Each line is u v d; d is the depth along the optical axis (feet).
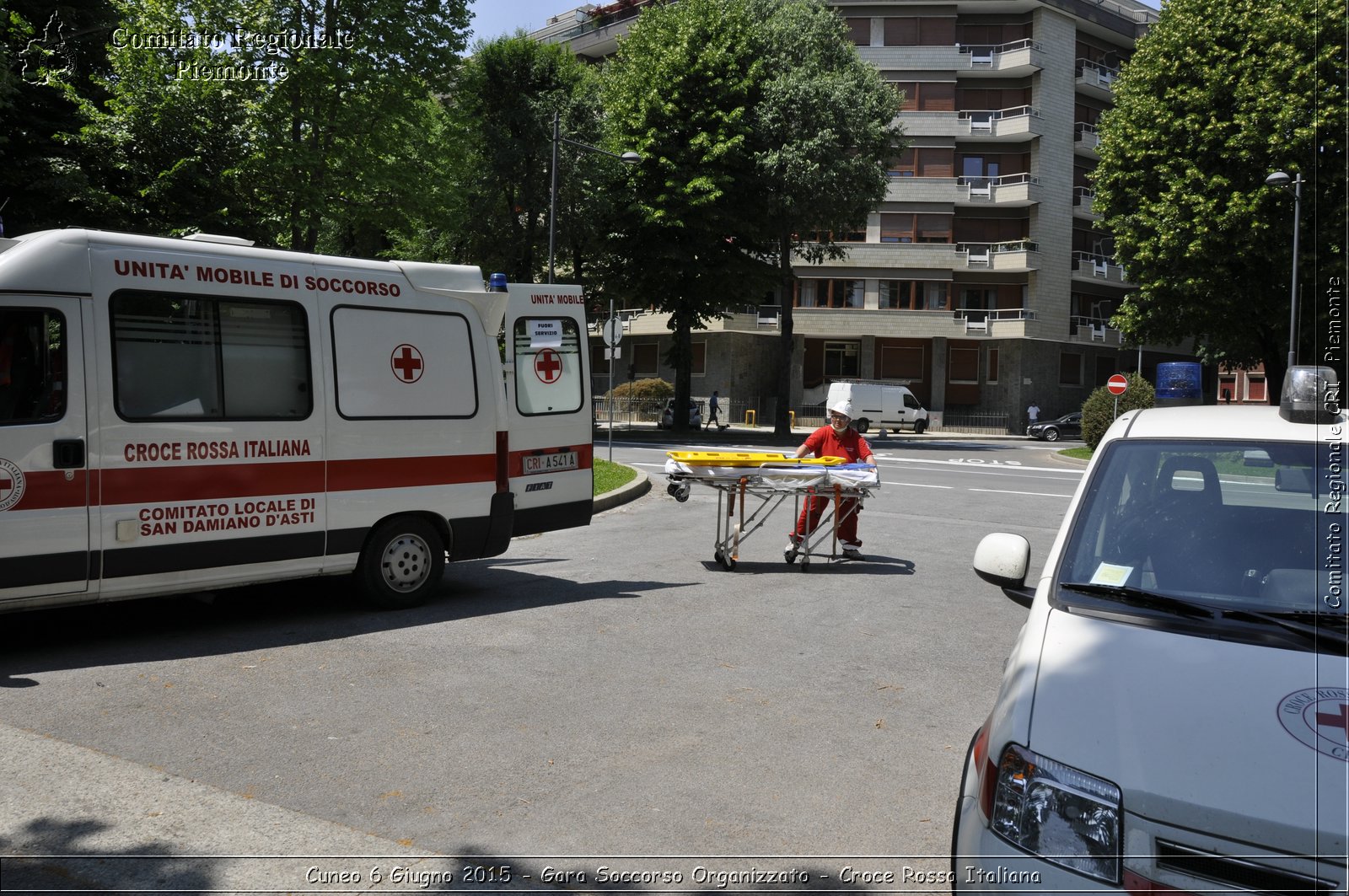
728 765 15.42
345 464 25.21
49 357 20.79
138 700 17.97
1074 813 7.88
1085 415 108.68
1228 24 96.78
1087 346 174.09
